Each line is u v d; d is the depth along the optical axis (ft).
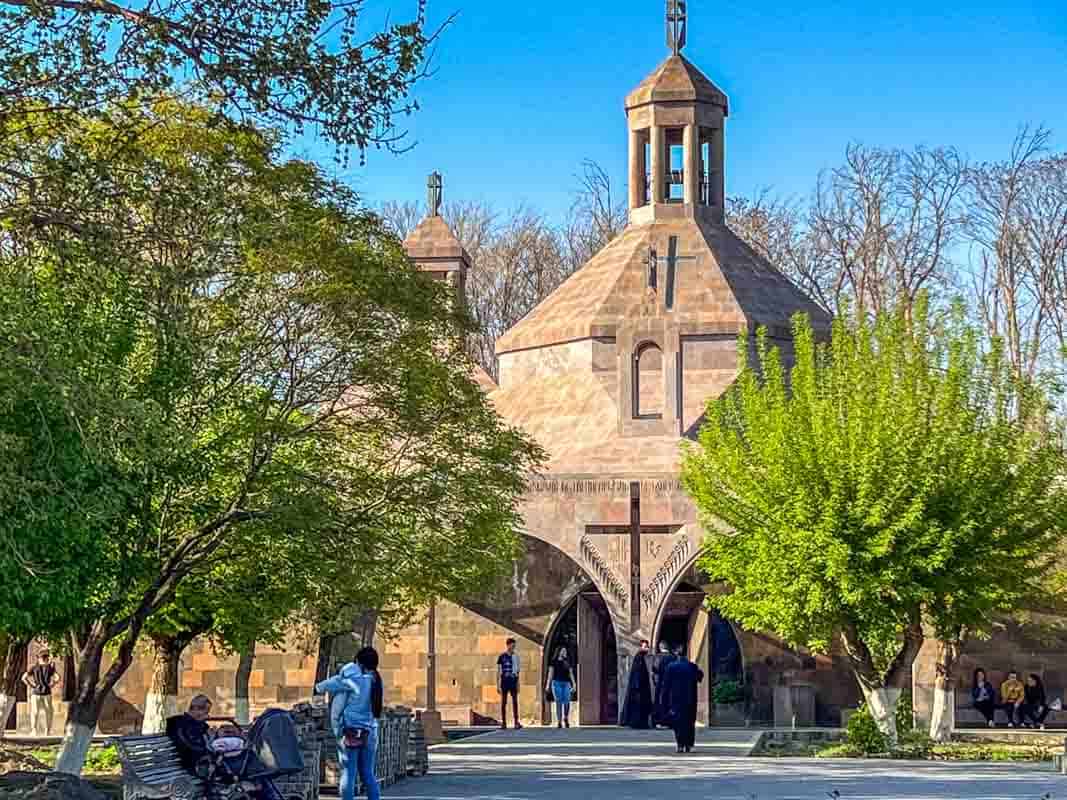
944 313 108.37
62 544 61.67
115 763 89.45
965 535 101.50
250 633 86.22
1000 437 104.27
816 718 134.21
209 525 76.48
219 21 58.03
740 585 108.78
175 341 67.87
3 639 85.40
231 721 60.75
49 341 57.41
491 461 88.02
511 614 136.36
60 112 59.77
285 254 75.25
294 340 78.18
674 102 158.30
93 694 76.69
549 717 135.23
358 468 82.38
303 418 82.02
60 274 60.59
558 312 151.33
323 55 58.44
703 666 135.85
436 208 173.47
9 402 55.77
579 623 136.05
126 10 57.88
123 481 65.05
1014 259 215.72
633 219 158.30
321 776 71.97
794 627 103.65
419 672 135.54
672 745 105.81
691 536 124.26
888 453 101.35
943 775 81.56
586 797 67.87
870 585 99.76
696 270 150.00
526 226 256.52
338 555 79.46
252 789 54.44
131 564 72.18
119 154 60.90
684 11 162.40
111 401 57.77
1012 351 208.64
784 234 237.66
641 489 125.29
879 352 107.65
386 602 95.20
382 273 78.59
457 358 86.38
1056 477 110.63
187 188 62.28
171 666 99.71
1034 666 134.51
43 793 60.85
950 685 117.19
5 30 57.26
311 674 133.90
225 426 76.54
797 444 102.99
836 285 229.25
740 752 99.30
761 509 104.37
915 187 227.20
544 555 136.87
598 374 145.89
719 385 143.95
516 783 75.36
